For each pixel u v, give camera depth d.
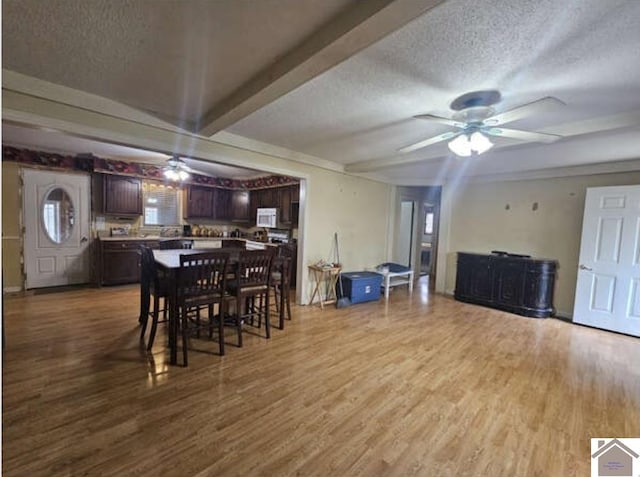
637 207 3.87
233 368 2.80
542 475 1.80
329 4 1.58
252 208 7.30
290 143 3.94
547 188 4.79
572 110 2.64
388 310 4.71
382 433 2.07
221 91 2.55
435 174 5.56
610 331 4.02
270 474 1.75
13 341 3.17
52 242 5.11
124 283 5.56
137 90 2.58
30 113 2.44
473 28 1.70
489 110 2.47
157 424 2.07
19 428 1.98
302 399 2.39
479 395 2.52
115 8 1.66
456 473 1.79
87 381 2.51
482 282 5.07
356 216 5.59
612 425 2.20
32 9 1.67
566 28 1.68
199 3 1.61
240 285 3.26
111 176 5.54
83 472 1.70
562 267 4.65
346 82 2.30
